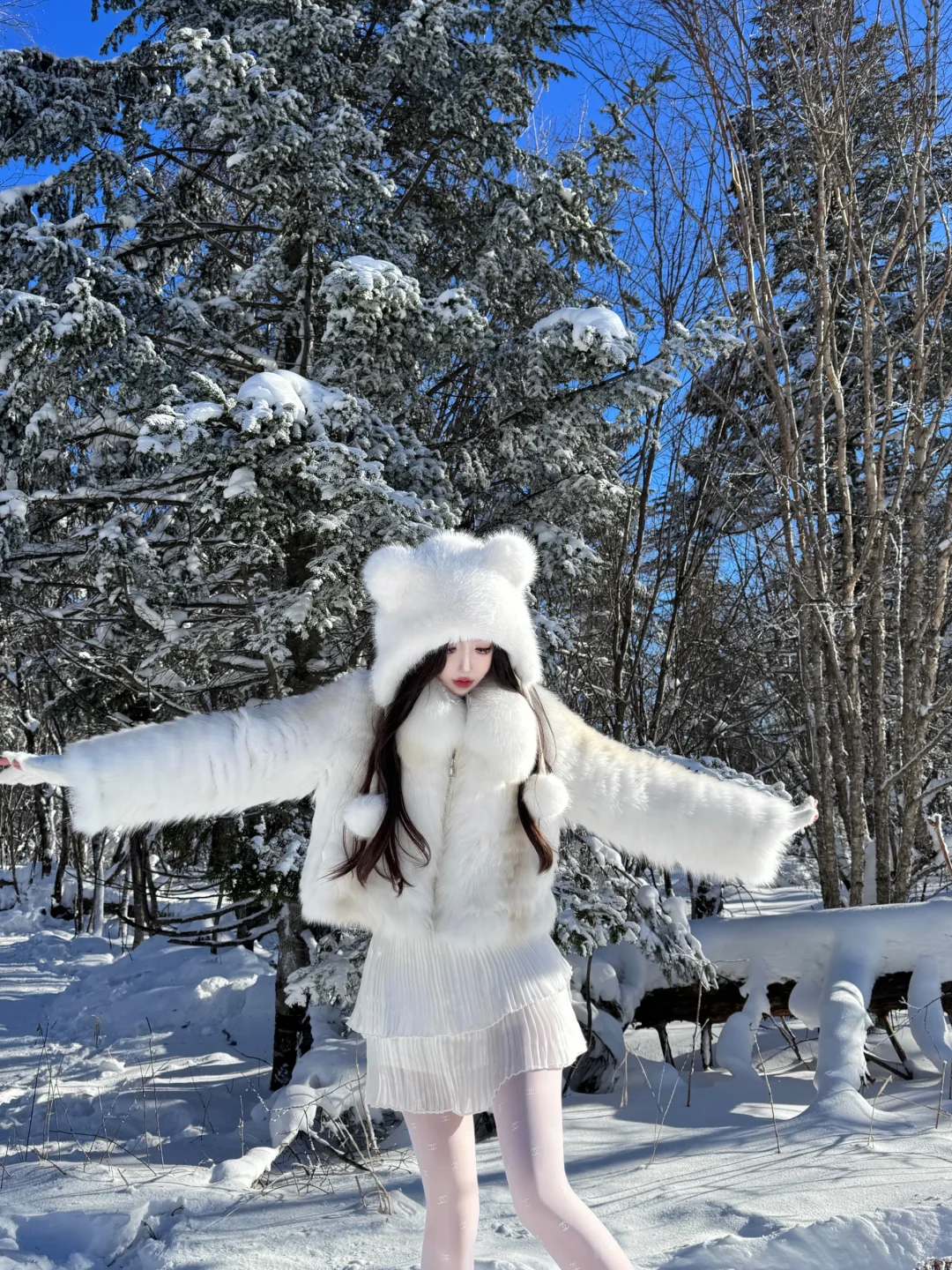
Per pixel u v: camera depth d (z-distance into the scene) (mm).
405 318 5102
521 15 6309
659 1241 2857
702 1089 4547
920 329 6199
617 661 7934
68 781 2221
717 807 2473
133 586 5520
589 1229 2023
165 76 6602
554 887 4738
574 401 5969
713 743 9055
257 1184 3734
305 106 5438
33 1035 7648
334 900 2361
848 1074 4203
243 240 7391
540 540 5906
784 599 8859
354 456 4719
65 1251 3135
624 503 6516
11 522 5375
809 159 6801
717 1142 3752
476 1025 2232
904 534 6949
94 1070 6262
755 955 4953
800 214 7066
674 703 8688
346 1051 4496
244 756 2322
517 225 6219
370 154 6137
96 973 9609
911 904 4953
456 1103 2262
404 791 2322
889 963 4793
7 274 5516
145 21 6582
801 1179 3271
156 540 5859
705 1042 5184
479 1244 2906
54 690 8719
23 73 6246
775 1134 3770
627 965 5066
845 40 6320
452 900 2283
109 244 6414
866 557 6129
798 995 4820
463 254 7051
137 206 6160
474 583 2312
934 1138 3652
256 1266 2850
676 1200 3164
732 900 10578
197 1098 5441
